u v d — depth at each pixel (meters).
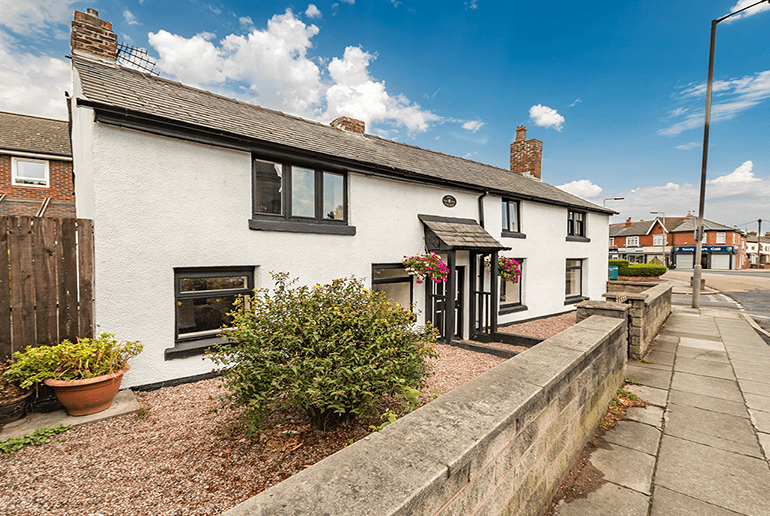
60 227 4.01
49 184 11.59
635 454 3.14
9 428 3.36
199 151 4.94
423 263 7.08
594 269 13.04
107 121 4.19
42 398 3.79
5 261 3.70
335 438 3.17
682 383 4.88
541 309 10.74
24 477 2.67
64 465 2.83
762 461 3.01
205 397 4.33
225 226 5.15
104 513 2.29
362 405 3.07
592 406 3.42
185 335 4.98
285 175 5.87
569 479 2.80
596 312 5.09
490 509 1.78
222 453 2.97
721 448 3.23
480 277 8.18
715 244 41.00
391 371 3.09
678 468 2.93
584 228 12.73
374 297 3.79
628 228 50.66
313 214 6.26
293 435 3.23
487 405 1.94
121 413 3.73
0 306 3.68
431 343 4.09
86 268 4.18
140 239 4.49
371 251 6.84
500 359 6.17
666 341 7.26
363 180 6.73
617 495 2.60
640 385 4.81
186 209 4.83
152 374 4.60
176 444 3.14
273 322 3.14
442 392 4.45
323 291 3.78
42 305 3.91
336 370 2.86
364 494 1.20
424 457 1.43
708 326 8.77
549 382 2.31
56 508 2.34
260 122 6.28
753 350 6.56
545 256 10.84
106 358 3.83
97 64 5.61
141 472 2.73
